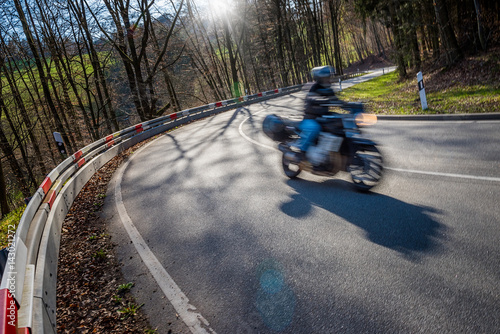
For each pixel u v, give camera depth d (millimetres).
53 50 24578
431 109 11758
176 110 33094
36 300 3475
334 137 5590
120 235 5965
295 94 31750
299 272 3930
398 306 3137
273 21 44031
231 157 9930
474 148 7004
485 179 5363
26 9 22484
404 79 28000
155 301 3980
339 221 4918
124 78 30750
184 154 11648
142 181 9188
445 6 19328
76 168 9711
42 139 32688
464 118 9828
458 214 4469
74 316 3947
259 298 3643
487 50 18281
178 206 6797
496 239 3795
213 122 19484
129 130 16578
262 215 5625
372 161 5539
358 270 3748
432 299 3137
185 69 40469
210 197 6957
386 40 79188
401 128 10148
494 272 3311
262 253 4492
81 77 28766
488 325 2760
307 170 6430
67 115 30000
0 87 21938
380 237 4301
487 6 19078
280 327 3186
